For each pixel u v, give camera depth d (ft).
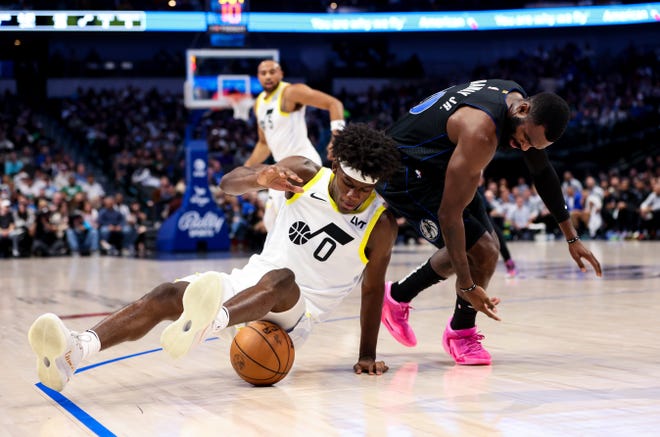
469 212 11.41
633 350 12.58
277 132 21.34
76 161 63.41
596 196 53.16
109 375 10.92
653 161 63.10
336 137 9.68
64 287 25.13
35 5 57.62
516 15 67.21
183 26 59.36
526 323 15.79
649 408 8.64
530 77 75.61
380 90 76.18
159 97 70.74
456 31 75.61
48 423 8.30
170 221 44.32
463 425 8.00
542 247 45.78
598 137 64.69
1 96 66.13
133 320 9.12
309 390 9.88
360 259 10.50
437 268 11.86
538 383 10.12
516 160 64.54
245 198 49.90
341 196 9.98
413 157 11.09
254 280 10.02
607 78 74.38
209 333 8.95
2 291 23.85
